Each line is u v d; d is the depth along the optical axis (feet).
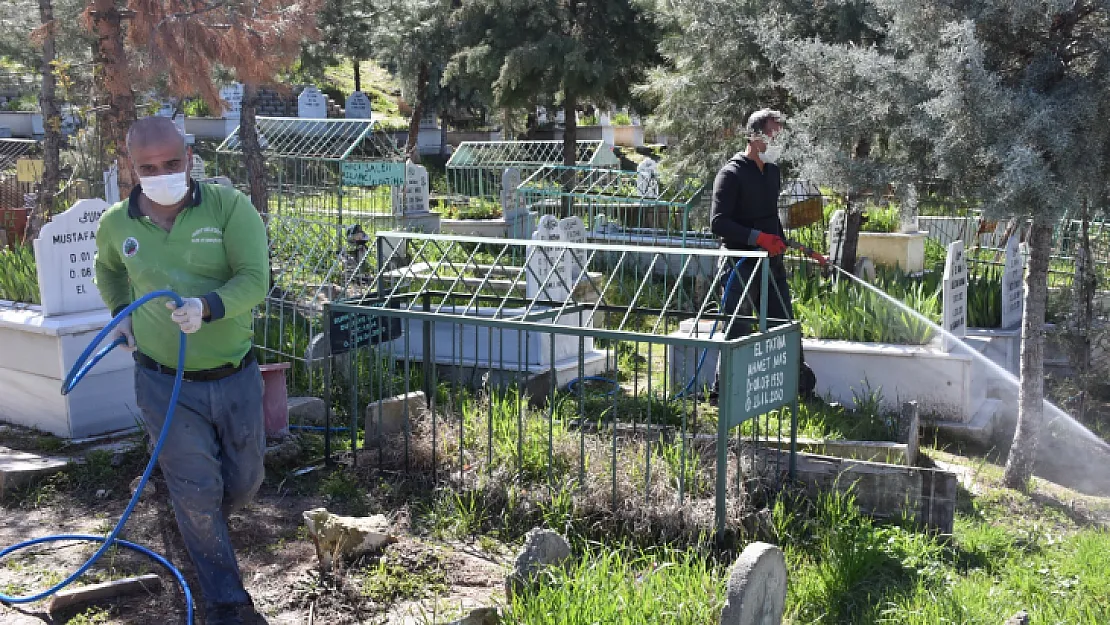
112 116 25.07
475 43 65.36
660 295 38.88
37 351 22.07
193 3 26.27
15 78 98.32
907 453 20.93
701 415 23.66
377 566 15.99
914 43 21.63
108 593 14.74
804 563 16.37
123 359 22.75
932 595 15.11
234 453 14.02
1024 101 19.20
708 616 13.60
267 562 16.29
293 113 98.37
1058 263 36.35
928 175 21.61
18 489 19.15
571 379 28.25
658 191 53.83
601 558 15.76
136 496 13.60
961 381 25.26
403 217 55.01
